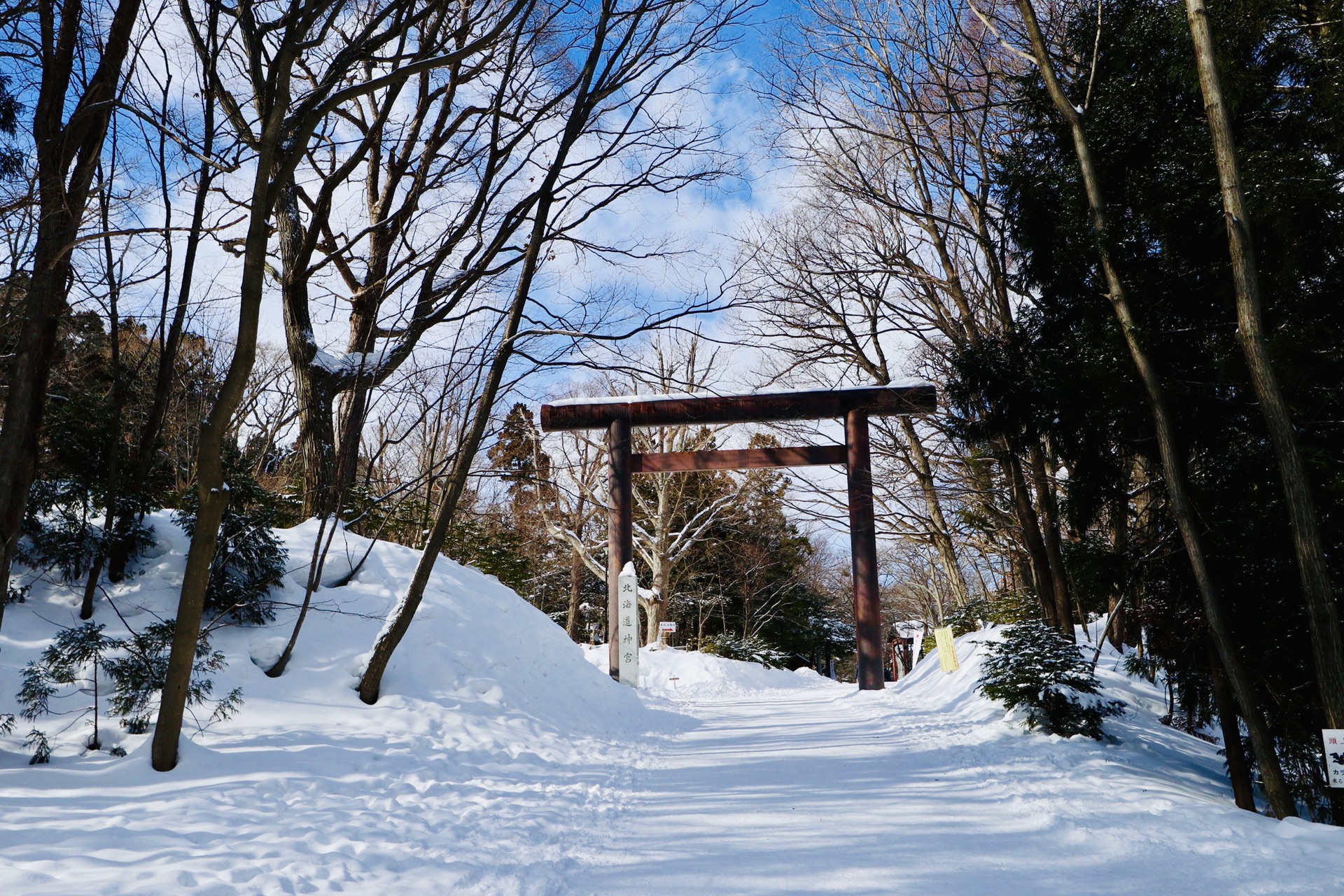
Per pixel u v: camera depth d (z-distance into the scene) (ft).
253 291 24.06
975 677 50.67
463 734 32.96
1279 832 21.03
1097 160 31.91
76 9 27.58
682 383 37.22
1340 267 27.58
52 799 20.86
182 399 52.01
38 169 27.27
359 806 23.06
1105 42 34.12
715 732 45.03
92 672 29.19
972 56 51.21
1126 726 39.78
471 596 46.55
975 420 38.93
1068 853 19.12
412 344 41.86
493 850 19.47
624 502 72.59
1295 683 26.89
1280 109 29.17
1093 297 32.01
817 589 155.33
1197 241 29.17
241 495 36.42
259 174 24.36
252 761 25.72
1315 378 27.22
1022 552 67.15
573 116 35.65
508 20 30.42
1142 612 32.76
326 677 34.53
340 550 42.68
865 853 19.20
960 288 55.31
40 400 27.17
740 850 19.56
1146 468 34.73
